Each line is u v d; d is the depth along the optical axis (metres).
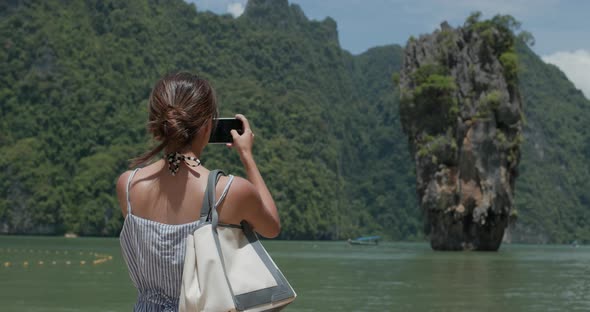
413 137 56.09
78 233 131.38
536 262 32.81
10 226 132.00
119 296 12.96
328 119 198.62
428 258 37.25
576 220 194.00
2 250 45.06
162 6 189.00
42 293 13.52
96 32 168.38
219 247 2.23
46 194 133.25
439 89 53.03
